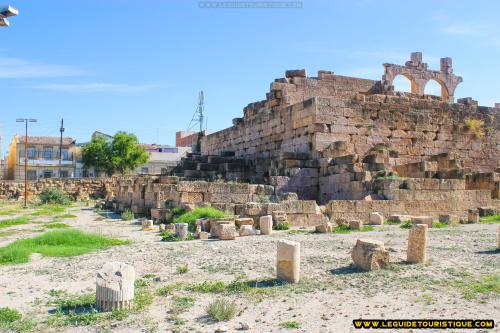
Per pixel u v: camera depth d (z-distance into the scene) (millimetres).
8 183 52719
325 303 9336
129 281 9680
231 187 26281
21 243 17375
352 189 26719
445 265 12203
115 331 8328
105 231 21859
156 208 27391
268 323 8422
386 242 16344
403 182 25266
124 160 74750
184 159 42438
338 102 32375
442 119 36344
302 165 30219
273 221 21297
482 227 20969
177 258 14461
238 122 43969
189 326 8461
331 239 17469
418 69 54219
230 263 13461
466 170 32188
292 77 38625
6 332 8461
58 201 47188
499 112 39250
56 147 82500
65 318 9070
